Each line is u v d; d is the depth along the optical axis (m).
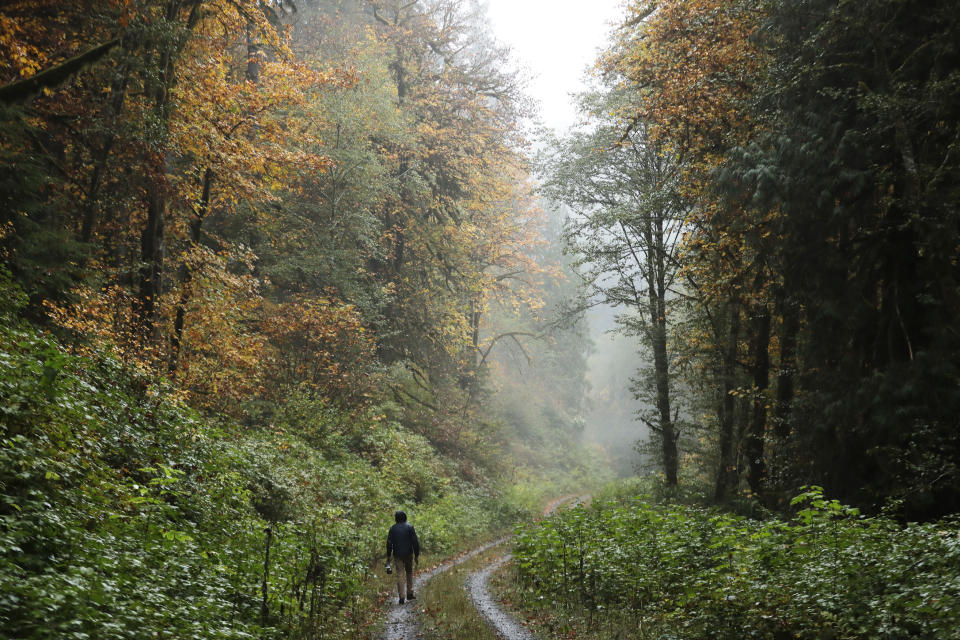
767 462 18.12
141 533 7.45
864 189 12.86
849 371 13.34
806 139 13.70
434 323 35.31
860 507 12.62
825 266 13.88
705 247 19.55
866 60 13.48
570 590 10.73
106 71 14.60
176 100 16.44
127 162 15.40
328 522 13.75
